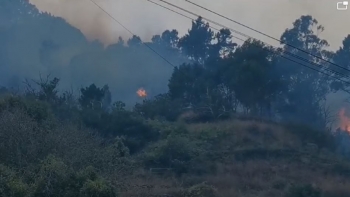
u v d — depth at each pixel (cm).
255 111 11669
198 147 9212
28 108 5619
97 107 10275
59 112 8762
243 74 11406
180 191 6519
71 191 3875
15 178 3862
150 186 6606
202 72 12788
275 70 11681
